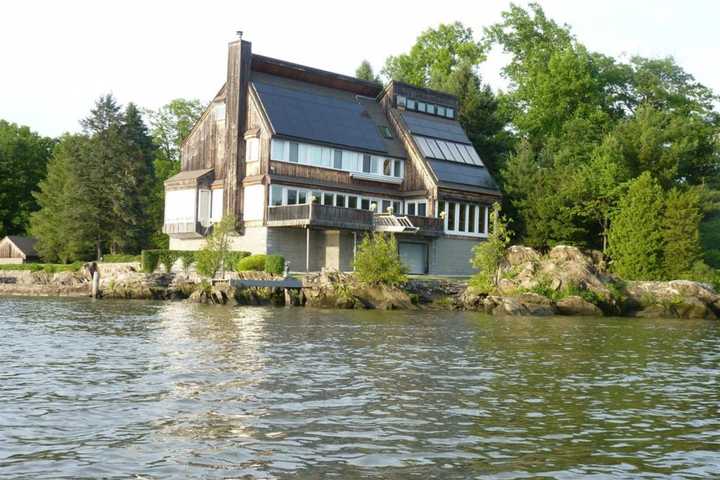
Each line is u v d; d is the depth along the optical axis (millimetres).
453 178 58656
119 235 69375
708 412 13680
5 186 86812
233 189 53562
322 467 9648
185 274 50656
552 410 13539
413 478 9266
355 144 55938
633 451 10742
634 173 61094
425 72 83750
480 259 46750
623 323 37719
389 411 13086
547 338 27422
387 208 57750
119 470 9414
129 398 13914
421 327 30906
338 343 23766
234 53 54438
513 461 10070
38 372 17031
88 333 26141
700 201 62000
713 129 70188
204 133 57312
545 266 46500
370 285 44750
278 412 12828
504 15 81312
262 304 44094
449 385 15953
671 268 52000
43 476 9156
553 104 73188
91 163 69062
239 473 9359
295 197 52719
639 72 75125
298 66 58219
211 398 13969
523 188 62031
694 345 26297
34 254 80062
